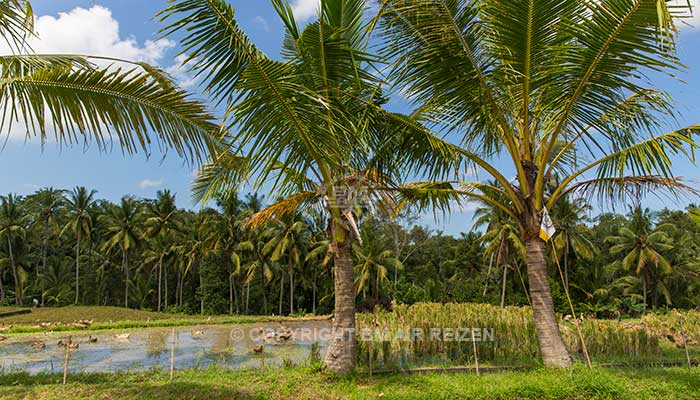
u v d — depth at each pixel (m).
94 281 42.78
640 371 7.59
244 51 5.30
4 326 24.48
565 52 6.39
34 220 42.91
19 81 5.04
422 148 7.71
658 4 4.17
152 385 7.05
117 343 16.73
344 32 7.59
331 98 6.82
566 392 6.18
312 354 9.15
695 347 11.36
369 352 8.27
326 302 40.62
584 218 29.14
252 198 37.12
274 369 8.69
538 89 7.28
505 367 8.27
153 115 5.76
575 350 10.06
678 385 6.48
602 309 29.25
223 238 37.56
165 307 42.66
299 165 6.63
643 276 34.12
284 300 42.19
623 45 5.92
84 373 8.66
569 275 31.41
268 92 5.53
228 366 10.15
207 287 38.59
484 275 36.91
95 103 5.42
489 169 7.75
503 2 6.05
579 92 6.71
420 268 43.56
